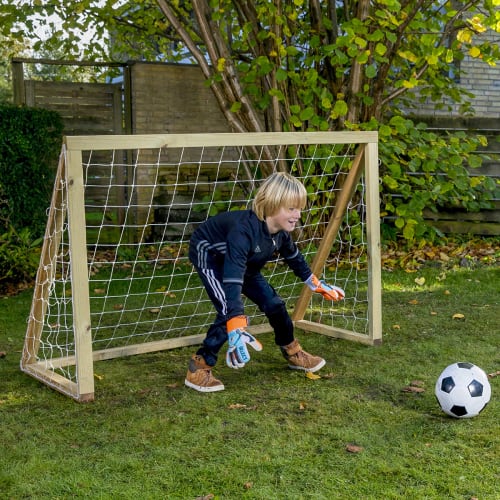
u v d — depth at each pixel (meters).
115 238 9.38
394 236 8.36
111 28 9.30
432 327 5.12
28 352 4.26
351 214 7.32
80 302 3.66
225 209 8.80
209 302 6.14
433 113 10.28
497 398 3.61
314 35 7.20
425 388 3.82
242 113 7.40
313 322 5.27
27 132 8.00
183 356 4.62
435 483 2.69
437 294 6.21
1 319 5.64
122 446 3.11
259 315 5.67
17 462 2.95
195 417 3.46
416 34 7.54
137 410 3.56
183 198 9.18
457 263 7.53
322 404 3.60
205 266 3.75
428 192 7.41
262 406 3.59
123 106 9.52
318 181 7.42
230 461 2.92
